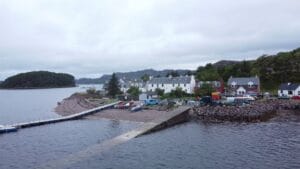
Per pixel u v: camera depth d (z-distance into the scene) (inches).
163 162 1763.0
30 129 2876.5
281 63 6929.1
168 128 2792.8
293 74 6555.1
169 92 5433.1
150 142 2224.4
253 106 3762.3
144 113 3627.0
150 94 5472.4
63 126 3041.3
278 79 6579.7
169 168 1662.2
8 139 2433.6
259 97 5029.5
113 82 6294.3
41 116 4097.0
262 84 6560.0
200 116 3442.4
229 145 2128.4
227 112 3356.3
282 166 1669.5
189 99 4626.0
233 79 5866.1
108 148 2052.2
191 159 1817.2
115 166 1694.1
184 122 3147.1
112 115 3681.1
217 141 2249.0
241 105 3909.9
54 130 2822.3
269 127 2768.2
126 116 3560.5
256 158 1817.2
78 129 2866.6
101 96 6599.4
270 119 3253.0
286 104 4215.1
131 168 1663.4
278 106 4185.5
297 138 2295.8
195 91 5216.5
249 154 1900.8
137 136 2400.3
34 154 1980.8
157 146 2111.2
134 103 4471.0
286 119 3230.8
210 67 7805.1
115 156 1875.0
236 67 7298.2
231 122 3115.2
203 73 6230.3
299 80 6348.4
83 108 4672.7
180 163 1745.8
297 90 5206.7
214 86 5452.8
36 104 6067.9
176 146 2113.7
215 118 3344.0
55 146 2191.2
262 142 2192.4
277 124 2925.7
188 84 5575.8
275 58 7160.4
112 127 2952.8
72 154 1923.0
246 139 2294.5
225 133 2532.0
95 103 5113.2
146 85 6348.4
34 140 2394.2
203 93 5019.7
